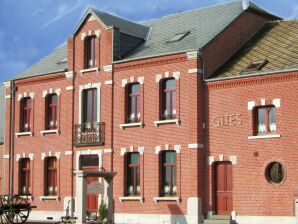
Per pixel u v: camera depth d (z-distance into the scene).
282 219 26.19
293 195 25.97
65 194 33.50
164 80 30.25
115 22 33.28
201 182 28.53
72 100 33.72
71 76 33.81
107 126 32.03
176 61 29.64
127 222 30.64
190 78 28.98
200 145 28.64
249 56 30.03
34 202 34.97
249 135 27.42
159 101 30.09
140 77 30.95
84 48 33.50
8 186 36.34
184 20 33.59
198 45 29.44
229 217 27.52
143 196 30.23
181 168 29.06
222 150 28.19
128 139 31.17
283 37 30.81
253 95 27.45
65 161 33.72
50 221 33.12
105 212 29.41
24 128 36.25
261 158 27.03
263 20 33.44
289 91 26.48
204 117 28.89
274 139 26.77
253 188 27.14
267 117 27.22
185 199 28.75
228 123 28.09
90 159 32.81
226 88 28.33
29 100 36.19
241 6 32.34
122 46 32.53
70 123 33.69
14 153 36.34
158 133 30.02
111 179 29.27
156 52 31.05
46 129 34.97
